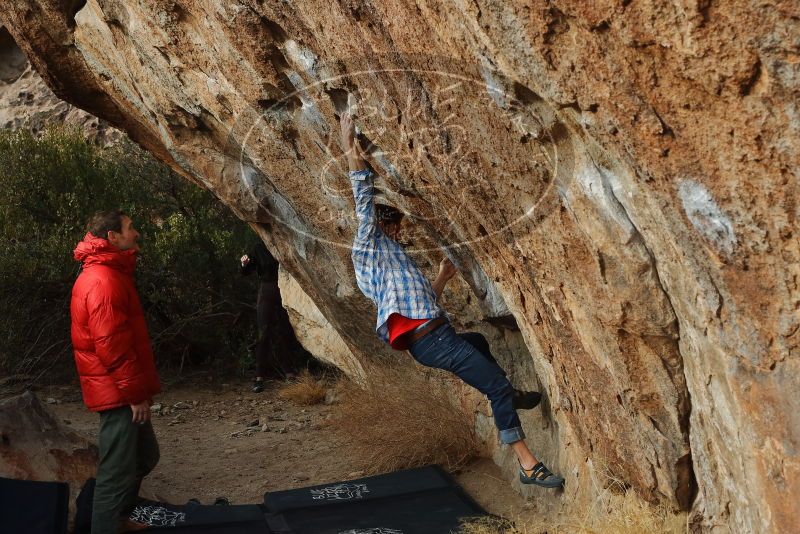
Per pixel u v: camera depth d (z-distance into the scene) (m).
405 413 5.31
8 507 3.84
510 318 3.97
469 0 1.96
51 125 10.08
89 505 4.03
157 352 9.23
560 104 2.04
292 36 3.22
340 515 4.32
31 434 4.29
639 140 1.83
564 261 2.61
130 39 4.58
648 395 2.63
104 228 3.70
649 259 2.29
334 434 6.35
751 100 1.53
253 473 5.55
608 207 2.26
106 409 3.66
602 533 3.01
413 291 3.59
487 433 5.07
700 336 2.16
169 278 9.24
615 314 2.49
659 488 2.83
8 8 5.29
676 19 1.53
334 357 7.54
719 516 2.47
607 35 1.71
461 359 3.66
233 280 9.45
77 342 3.69
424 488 4.67
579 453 3.60
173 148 5.58
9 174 9.23
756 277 1.78
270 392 8.30
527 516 4.10
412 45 2.42
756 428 1.96
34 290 8.79
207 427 6.98
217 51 3.85
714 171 1.70
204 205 9.83
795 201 1.59
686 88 1.63
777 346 1.82
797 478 1.83
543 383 3.95
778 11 1.37
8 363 8.69
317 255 5.79
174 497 5.07
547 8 1.79
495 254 3.23
